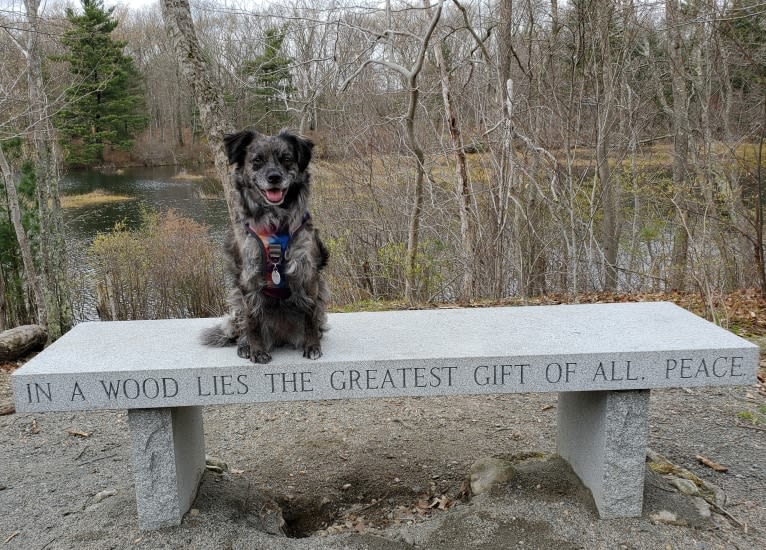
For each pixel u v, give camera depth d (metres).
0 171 10.47
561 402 3.54
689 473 3.42
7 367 6.29
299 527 3.45
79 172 27.78
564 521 2.98
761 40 9.16
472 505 3.19
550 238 9.34
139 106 27.50
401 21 10.63
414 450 4.11
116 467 3.86
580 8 8.06
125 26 25.61
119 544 2.88
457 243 9.75
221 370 2.81
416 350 2.96
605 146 9.02
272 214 3.01
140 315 12.80
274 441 4.30
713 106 10.27
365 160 10.65
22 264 11.11
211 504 3.23
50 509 3.31
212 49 11.96
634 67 10.72
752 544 2.80
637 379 2.84
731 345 2.86
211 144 8.28
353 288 9.82
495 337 3.15
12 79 10.19
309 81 10.27
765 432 4.09
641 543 2.81
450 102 8.77
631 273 10.05
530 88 9.05
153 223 13.94
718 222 8.55
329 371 2.85
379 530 3.20
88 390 2.77
